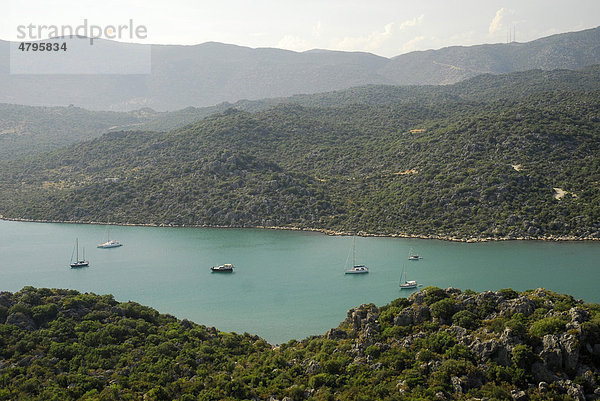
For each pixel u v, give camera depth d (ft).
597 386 298.76
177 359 388.57
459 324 355.97
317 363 360.07
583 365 307.99
